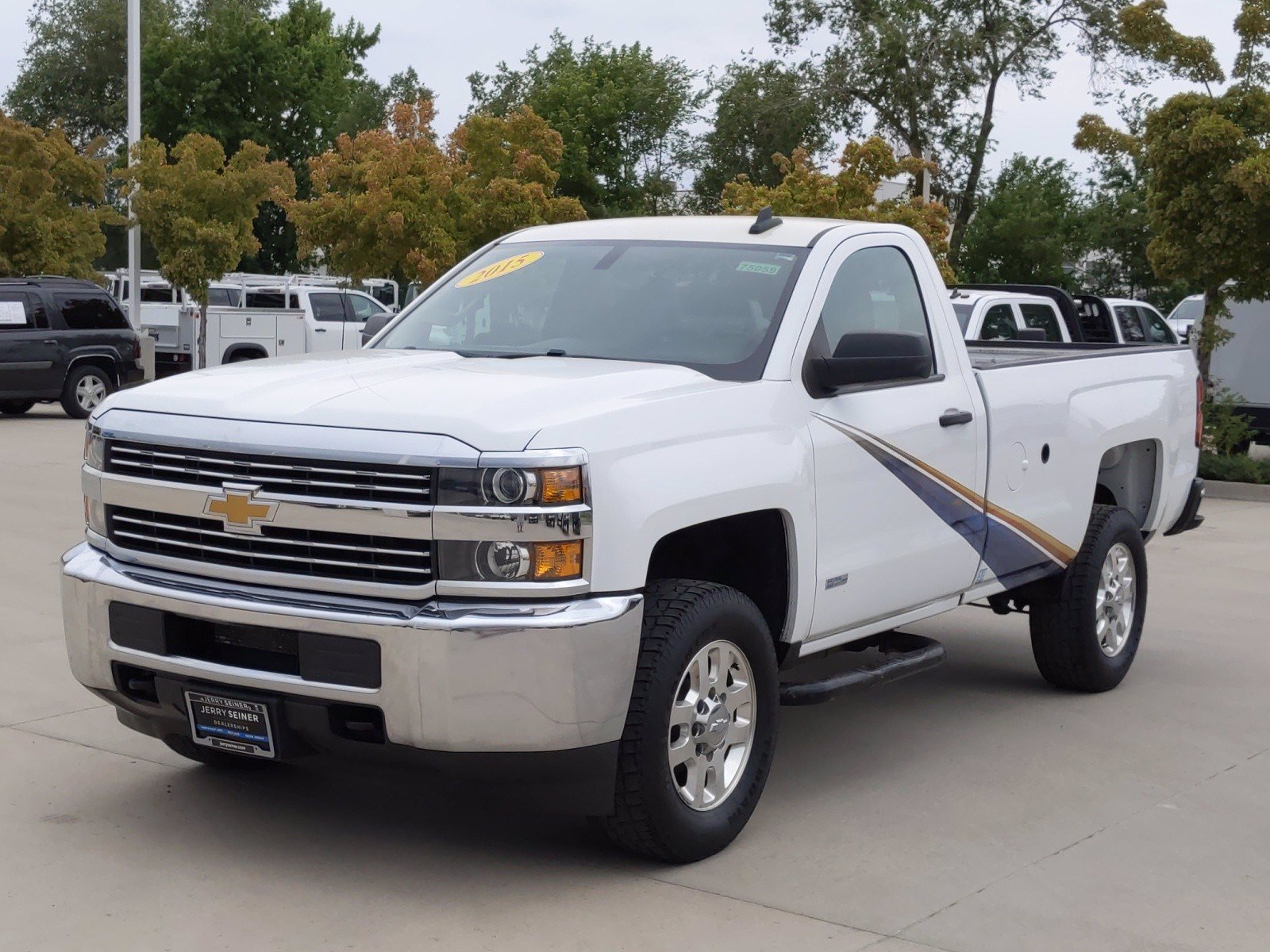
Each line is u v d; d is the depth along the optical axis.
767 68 40.31
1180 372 7.65
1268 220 15.66
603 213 46.78
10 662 6.86
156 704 4.54
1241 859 4.72
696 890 4.32
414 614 4.02
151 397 4.60
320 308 27.41
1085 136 17.03
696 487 4.38
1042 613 6.73
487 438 4.04
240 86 52.66
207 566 4.34
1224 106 15.97
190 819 4.86
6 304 20.58
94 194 28.80
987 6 38.03
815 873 4.49
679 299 5.29
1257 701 6.81
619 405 4.32
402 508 4.03
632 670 4.18
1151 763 5.77
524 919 4.08
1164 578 10.09
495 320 5.54
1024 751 5.91
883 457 5.28
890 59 37.62
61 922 4.02
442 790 4.32
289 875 4.38
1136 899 4.36
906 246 5.84
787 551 4.87
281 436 4.20
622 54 49.50
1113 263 43.22
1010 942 4.01
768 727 4.75
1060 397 6.45
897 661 5.41
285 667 4.24
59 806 4.95
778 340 5.01
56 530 10.76
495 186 22.20
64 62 59.81
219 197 28.53
